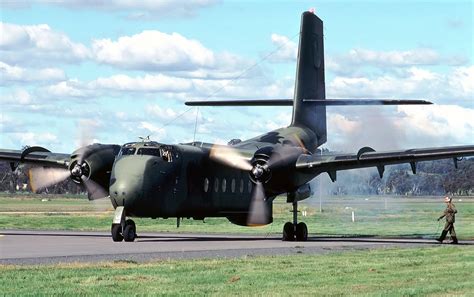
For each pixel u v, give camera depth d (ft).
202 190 250.37
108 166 252.21
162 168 233.55
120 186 227.40
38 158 267.80
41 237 254.47
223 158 249.55
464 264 165.68
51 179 270.46
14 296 119.75
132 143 237.66
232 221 272.92
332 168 248.11
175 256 178.81
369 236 289.33
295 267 157.48
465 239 265.13
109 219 437.99
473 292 126.52
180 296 120.88
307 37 293.84
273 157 241.76
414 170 249.55
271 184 242.99
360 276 144.56
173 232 317.22
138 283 132.87
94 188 254.68
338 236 290.97
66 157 266.36
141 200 228.43
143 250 197.26
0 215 507.71
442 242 243.81
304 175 249.55
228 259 171.32
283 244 231.09
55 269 149.79
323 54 304.09
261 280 137.90
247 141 267.18
